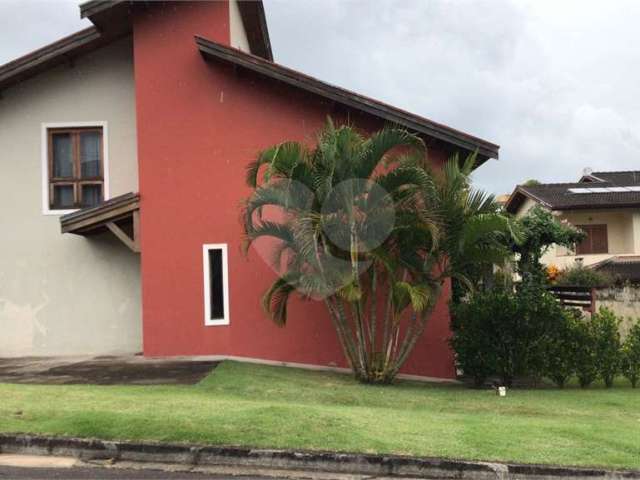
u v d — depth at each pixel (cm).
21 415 716
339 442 647
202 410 740
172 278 1293
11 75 1371
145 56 1327
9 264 1415
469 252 1104
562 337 1215
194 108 1319
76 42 1372
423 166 1108
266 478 595
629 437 728
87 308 1404
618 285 1939
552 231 1424
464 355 1206
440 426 734
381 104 1266
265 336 1284
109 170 1430
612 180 3191
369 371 1132
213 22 1334
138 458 635
